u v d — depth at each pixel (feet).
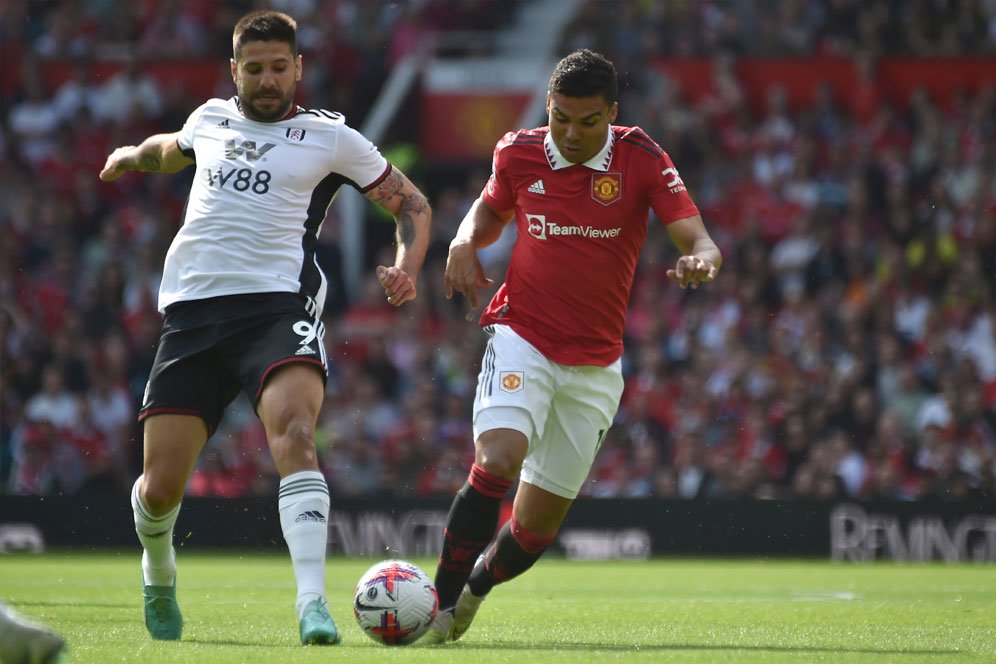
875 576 124.57
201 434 56.59
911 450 164.04
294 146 58.54
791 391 168.86
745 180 213.05
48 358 191.52
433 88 235.81
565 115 58.44
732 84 222.89
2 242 208.95
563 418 60.29
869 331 185.37
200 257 57.16
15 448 181.88
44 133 224.94
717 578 121.70
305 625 51.49
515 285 61.11
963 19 228.02
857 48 228.84
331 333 196.85
